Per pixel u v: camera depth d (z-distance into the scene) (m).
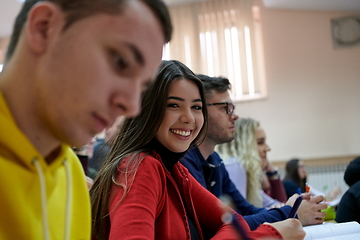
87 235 0.64
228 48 5.75
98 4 0.40
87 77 0.40
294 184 3.05
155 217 0.85
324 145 5.45
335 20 5.53
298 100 5.57
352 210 1.84
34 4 0.43
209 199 1.04
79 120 0.41
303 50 5.61
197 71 5.77
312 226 1.19
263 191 2.34
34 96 0.42
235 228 0.59
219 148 2.24
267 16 5.75
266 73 5.70
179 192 0.96
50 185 0.49
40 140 0.46
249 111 5.68
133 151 0.92
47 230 0.46
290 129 5.56
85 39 0.40
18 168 0.44
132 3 0.41
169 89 0.93
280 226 0.85
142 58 0.42
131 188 0.80
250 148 2.20
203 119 1.03
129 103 0.41
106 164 0.95
